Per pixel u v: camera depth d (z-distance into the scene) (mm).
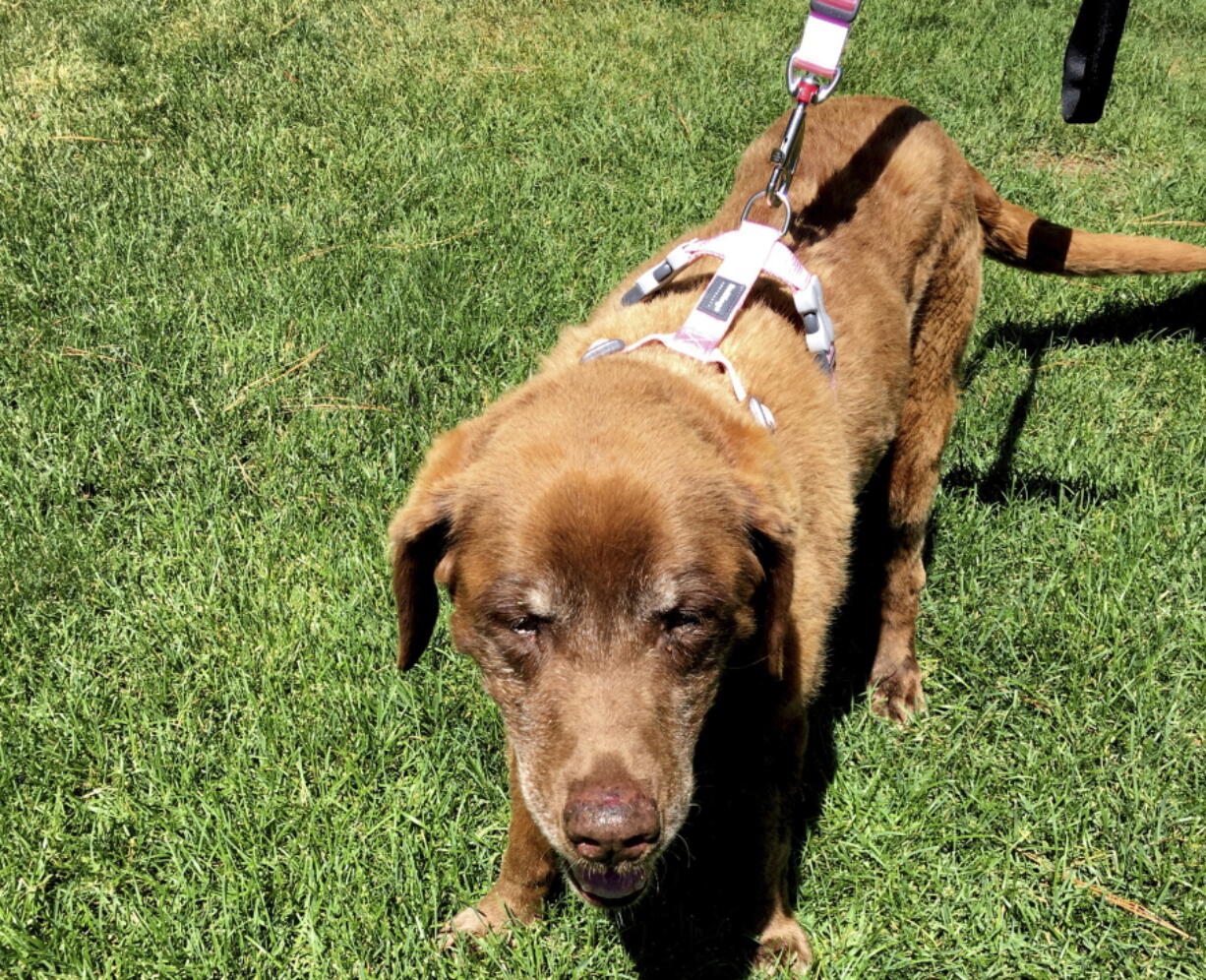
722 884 834
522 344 1269
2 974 729
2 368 1197
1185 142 1858
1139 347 1353
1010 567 1082
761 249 791
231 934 755
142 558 1022
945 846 859
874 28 2268
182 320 1287
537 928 790
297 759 860
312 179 1578
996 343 1368
